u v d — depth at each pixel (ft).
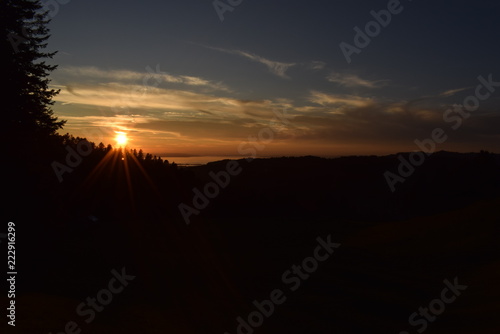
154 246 110.93
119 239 115.44
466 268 92.38
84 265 82.89
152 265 90.07
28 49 108.68
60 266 79.36
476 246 104.42
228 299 70.95
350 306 70.03
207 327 56.59
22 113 104.83
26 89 108.78
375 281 84.64
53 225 92.68
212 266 93.56
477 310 65.16
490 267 89.51
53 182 97.14
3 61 101.86
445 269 92.94
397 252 109.09
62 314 52.75
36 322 47.70
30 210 84.48
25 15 107.86
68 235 112.98
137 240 116.88
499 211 125.70
